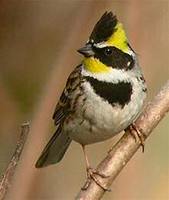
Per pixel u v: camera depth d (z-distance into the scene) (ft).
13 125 42.75
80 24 43.19
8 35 43.29
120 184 43.06
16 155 26.23
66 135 36.60
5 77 43.11
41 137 41.81
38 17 43.52
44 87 42.93
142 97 33.60
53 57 43.37
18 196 40.88
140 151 43.93
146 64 43.19
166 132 44.52
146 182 43.45
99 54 33.22
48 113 42.32
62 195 44.29
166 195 43.21
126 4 42.55
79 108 33.88
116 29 33.14
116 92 33.14
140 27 42.70
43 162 37.40
